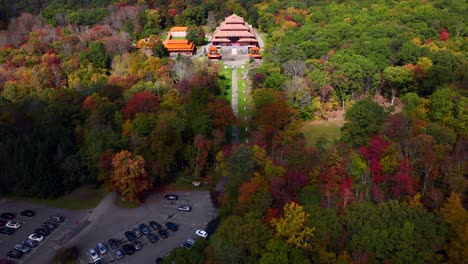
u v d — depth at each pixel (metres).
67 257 95.12
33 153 115.19
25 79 164.12
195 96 137.62
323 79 150.50
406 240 80.06
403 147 108.12
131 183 109.69
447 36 187.12
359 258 79.94
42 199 116.44
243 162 107.00
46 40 199.12
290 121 129.88
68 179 117.62
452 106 119.50
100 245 97.62
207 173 125.31
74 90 145.38
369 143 113.50
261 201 92.44
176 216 110.00
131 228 105.62
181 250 86.00
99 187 121.56
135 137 119.12
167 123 121.69
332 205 95.50
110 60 189.62
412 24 198.25
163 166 117.19
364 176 104.94
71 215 110.31
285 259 77.69
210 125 125.38
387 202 91.81
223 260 80.25
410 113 122.88
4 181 116.81
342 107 155.62
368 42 173.75
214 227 105.50
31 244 98.38
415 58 157.88
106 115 130.12
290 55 171.88
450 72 143.00
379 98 158.25
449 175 97.81
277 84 153.25
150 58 175.12
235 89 179.50
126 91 148.38
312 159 109.88
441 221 84.25
